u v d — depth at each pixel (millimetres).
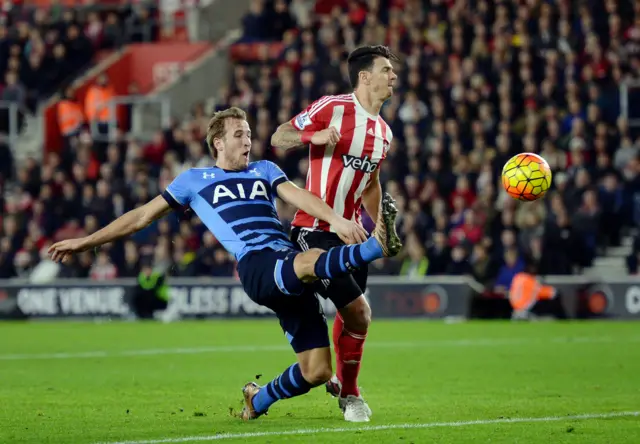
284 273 17438
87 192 58188
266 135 57219
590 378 26359
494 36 58781
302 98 58219
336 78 58531
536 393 23391
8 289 52875
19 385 25703
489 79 56438
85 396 23359
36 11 75875
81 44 71688
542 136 53375
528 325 45500
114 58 72438
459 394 23344
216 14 76500
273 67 63594
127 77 73188
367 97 19750
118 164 60906
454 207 53094
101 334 42969
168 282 51688
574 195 50531
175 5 76938
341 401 19453
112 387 25188
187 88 70500
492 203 50969
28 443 16641
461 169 52969
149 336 41625
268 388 18797
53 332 44406
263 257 17938
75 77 71000
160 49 73375
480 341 37719
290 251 17984
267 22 70375
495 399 22359
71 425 18734
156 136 64000
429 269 50188
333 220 17891
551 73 55688
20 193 60688
